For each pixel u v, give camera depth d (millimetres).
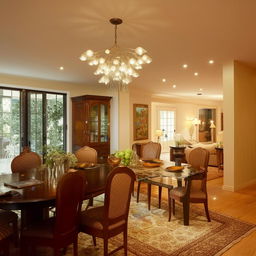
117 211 2158
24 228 2076
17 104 5695
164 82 6332
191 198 3068
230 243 2600
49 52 3715
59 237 1926
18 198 1973
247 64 4680
